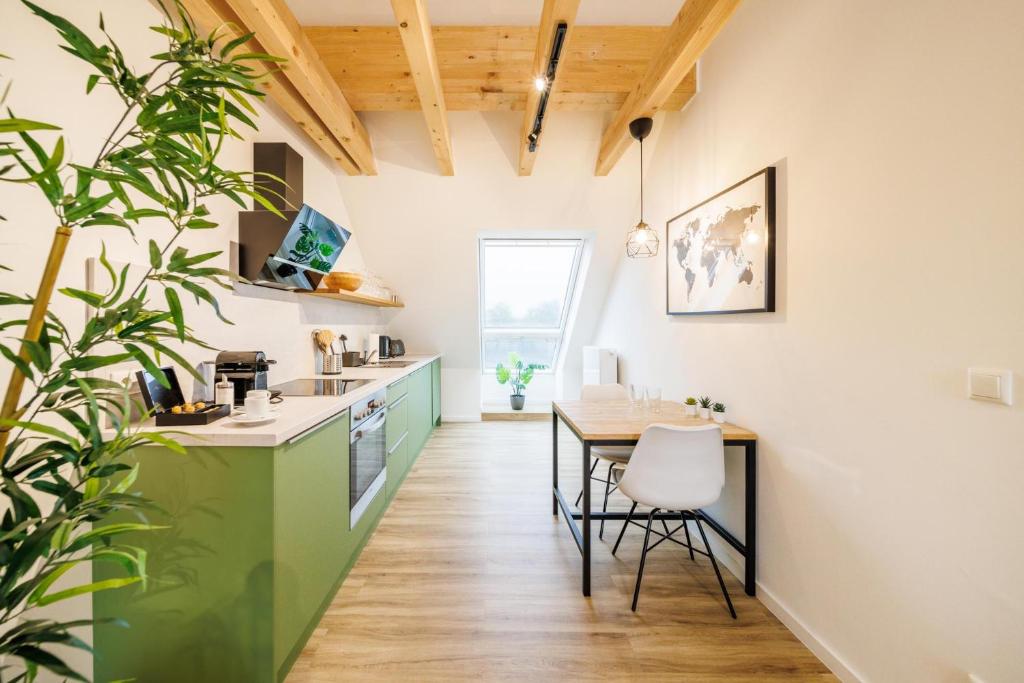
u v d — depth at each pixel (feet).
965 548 3.52
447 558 7.10
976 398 3.42
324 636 5.30
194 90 2.96
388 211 12.16
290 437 4.57
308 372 9.62
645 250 10.77
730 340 6.94
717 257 7.17
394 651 5.07
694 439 5.71
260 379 6.31
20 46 3.73
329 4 7.44
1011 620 3.22
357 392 7.06
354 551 6.88
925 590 3.84
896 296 4.09
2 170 2.35
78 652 4.19
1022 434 3.15
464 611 5.78
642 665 4.89
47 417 4.06
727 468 7.00
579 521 8.52
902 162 4.02
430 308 15.38
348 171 10.73
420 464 12.05
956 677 3.58
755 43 6.24
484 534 7.93
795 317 5.46
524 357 20.51
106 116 4.54
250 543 4.33
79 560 2.30
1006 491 3.25
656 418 7.36
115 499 2.67
